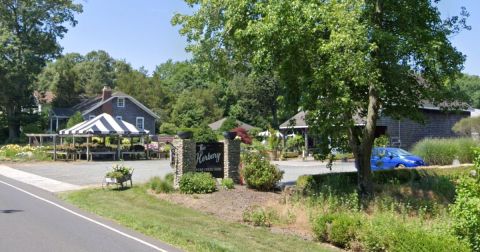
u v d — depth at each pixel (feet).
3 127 199.41
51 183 76.69
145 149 152.15
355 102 48.52
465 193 28.07
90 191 64.13
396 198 52.13
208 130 159.63
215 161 65.92
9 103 195.42
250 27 44.55
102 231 36.70
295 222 43.06
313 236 38.06
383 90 48.14
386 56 46.93
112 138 169.48
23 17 193.98
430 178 62.18
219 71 60.75
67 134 140.67
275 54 46.19
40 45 197.36
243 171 63.10
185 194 58.34
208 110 259.60
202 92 267.18
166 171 100.53
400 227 32.19
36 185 73.72
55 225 38.86
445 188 58.13
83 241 32.68
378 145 70.64
